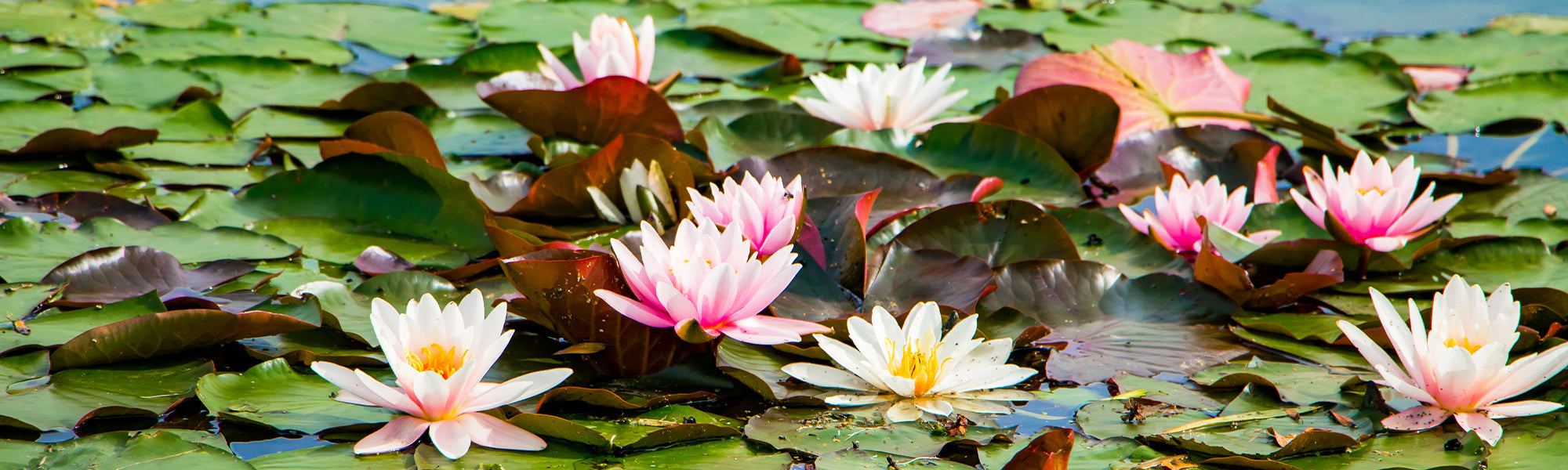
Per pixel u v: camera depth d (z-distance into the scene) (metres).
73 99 3.08
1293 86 3.57
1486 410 1.50
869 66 2.87
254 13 4.19
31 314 1.73
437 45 3.93
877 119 2.86
